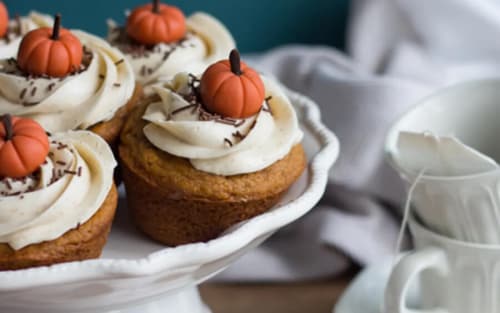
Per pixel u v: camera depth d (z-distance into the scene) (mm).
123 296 432
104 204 460
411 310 496
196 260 422
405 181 489
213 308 597
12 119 451
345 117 654
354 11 729
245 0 778
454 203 471
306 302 605
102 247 470
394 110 646
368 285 536
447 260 486
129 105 514
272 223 444
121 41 557
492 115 515
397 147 479
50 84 491
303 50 729
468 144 519
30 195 441
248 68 482
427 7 705
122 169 494
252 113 478
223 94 471
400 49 712
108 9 772
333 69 711
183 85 492
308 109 527
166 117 484
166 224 487
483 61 711
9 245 439
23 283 405
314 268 620
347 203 651
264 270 616
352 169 641
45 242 442
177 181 474
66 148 460
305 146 513
